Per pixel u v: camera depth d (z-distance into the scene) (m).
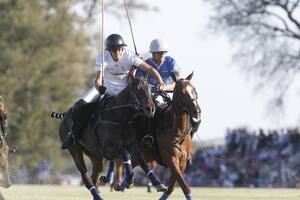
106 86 22.97
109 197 28.17
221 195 31.36
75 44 76.19
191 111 21.33
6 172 21.36
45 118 74.06
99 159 23.80
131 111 21.98
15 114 73.69
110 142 22.08
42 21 75.69
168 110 22.05
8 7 76.06
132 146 22.25
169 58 23.62
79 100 23.28
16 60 73.69
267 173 51.31
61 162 74.31
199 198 28.62
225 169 53.09
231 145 54.00
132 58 22.73
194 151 55.69
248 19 70.94
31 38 75.00
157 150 22.36
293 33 70.88
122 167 28.05
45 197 27.97
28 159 72.94
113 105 22.16
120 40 22.66
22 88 74.50
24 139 73.19
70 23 76.25
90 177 24.00
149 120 22.28
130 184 22.39
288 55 70.81
